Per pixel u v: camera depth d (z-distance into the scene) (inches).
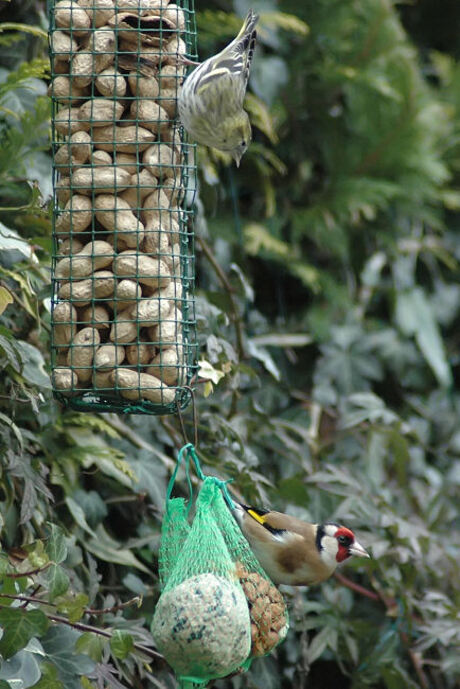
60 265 250.5
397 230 498.6
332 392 447.5
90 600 279.9
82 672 257.1
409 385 501.0
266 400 424.2
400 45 472.7
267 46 450.9
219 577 227.0
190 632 217.8
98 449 306.3
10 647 227.1
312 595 375.9
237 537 253.8
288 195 463.2
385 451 410.3
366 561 368.8
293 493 368.8
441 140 513.0
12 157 291.3
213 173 383.9
